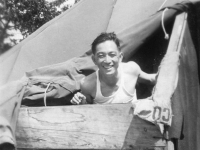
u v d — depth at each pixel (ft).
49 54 19.44
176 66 12.12
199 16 16.03
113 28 19.44
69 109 11.82
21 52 19.88
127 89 13.07
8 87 13.89
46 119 12.18
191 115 13.58
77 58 16.29
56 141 11.91
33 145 12.34
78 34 20.11
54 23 21.35
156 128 10.47
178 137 11.23
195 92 14.34
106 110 11.21
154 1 19.66
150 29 16.24
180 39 13.78
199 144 13.88
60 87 14.60
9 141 11.47
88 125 11.43
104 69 12.51
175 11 15.65
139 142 10.66
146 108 10.18
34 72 15.70
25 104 14.51
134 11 19.79
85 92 13.33
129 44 16.22
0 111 12.56
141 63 18.88
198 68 15.46
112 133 11.06
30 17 56.54
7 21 47.32
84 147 11.46
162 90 10.89
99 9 21.45
